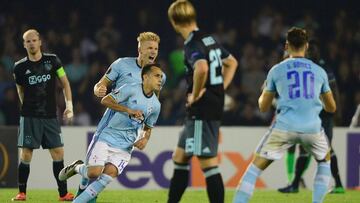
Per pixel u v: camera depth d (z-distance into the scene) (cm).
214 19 6569
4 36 6197
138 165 4300
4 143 4131
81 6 6462
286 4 6600
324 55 6144
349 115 5916
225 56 2425
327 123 3578
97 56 6038
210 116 2353
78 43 6156
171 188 2444
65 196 3222
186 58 2356
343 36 6388
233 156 4403
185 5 2369
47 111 3173
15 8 6381
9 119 5650
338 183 3775
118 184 4281
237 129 4403
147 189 4212
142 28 6400
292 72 2489
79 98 5778
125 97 2583
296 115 2458
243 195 2462
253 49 6122
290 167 3912
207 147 2347
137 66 2725
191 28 2373
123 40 6341
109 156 2598
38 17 6366
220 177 2370
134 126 2609
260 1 6600
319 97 2527
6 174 4128
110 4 6488
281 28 6369
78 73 5919
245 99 5816
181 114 5575
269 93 2530
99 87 2695
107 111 2652
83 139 4338
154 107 2636
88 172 2594
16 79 3173
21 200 3234
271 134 2478
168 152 4325
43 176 4269
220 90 2377
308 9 6594
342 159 4394
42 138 3191
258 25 6400
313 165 4372
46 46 6069
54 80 3191
